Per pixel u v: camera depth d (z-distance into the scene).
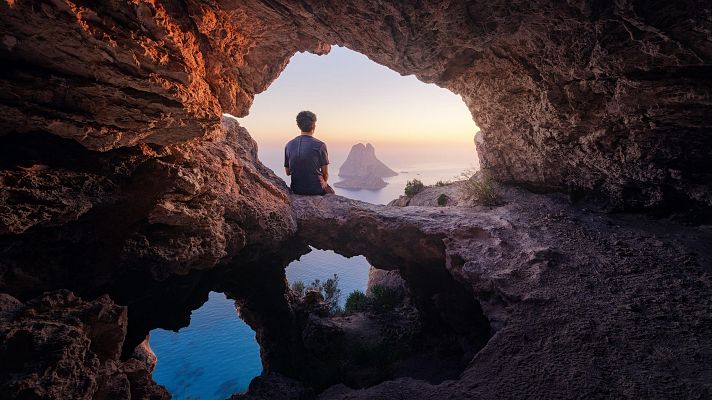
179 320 6.67
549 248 5.82
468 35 5.17
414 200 11.11
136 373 3.56
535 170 8.23
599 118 6.03
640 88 5.02
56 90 2.87
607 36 4.56
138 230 4.53
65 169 3.52
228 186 5.80
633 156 6.20
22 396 2.17
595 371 3.72
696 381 3.45
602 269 5.39
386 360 7.59
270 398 4.86
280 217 6.73
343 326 9.59
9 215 3.08
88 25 2.63
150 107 3.38
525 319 4.61
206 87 4.23
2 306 2.74
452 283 7.15
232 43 4.70
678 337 4.05
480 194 8.45
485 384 3.81
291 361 9.58
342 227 7.40
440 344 7.66
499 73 6.86
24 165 3.21
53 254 3.70
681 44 4.10
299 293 13.07
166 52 3.23
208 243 5.34
